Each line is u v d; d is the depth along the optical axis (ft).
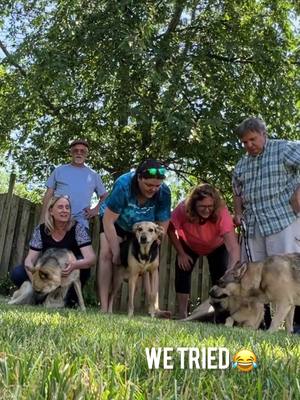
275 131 33.86
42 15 37.47
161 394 3.42
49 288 18.34
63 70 29.86
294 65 35.53
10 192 29.84
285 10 36.52
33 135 33.91
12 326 7.72
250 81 35.04
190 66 34.71
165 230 18.95
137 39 29.17
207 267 30.17
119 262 18.81
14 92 33.42
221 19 36.37
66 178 21.68
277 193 16.25
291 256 14.94
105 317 12.91
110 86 32.91
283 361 5.41
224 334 9.55
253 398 3.70
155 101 31.94
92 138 35.22
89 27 31.24
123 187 17.83
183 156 32.99
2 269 29.14
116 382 3.62
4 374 3.73
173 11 35.29
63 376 3.57
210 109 32.48
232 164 32.09
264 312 17.76
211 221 19.01
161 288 29.71
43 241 19.43
